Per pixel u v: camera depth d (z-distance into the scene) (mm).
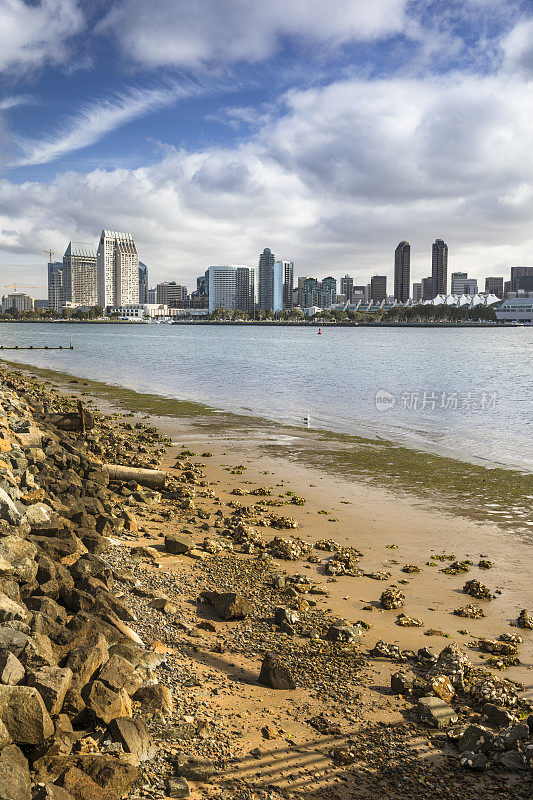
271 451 27047
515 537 15867
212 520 16688
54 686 6219
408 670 9102
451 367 84938
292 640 9953
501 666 9391
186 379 62312
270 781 6371
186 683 8062
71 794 5281
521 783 6688
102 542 12773
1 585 8188
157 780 6031
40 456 18547
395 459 25672
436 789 6512
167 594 11281
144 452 25844
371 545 15203
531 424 35312
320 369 77312
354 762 6879
